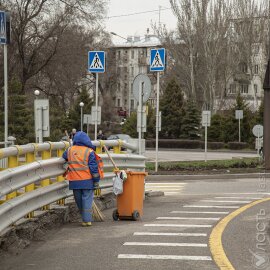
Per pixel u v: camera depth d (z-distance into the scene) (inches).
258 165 1172.5
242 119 2682.1
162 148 2674.7
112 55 3966.5
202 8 3125.0
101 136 2127.2
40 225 437.1
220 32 3107.8
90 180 475.2
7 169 374.0
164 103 2805.1
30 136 1775.3
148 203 648.4
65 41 2197.3
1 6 1983.3
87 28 2269.9
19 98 1788.9
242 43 3289.9
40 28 2149.4
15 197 390.9
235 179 995.9
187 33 3147.1
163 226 480.7
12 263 347.9
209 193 770.8
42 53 2187.5
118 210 513.0
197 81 3189.0
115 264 344.2
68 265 342.3
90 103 2979.8
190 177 991.6
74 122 2942.9
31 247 394.6
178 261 352.2
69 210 507.5
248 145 2578.7
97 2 2170.3
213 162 1194.6
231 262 350.3
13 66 2081.7
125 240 418.9
